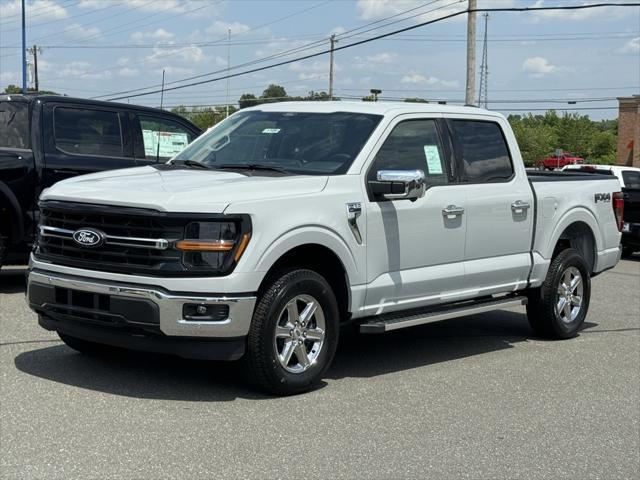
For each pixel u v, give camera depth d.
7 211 9.09
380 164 6.62
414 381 6.62
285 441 5.07
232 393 5.96
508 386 6.62
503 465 4.89
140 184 5.91
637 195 16.67
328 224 6.04
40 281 5.93
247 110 7.62
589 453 5.18
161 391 5.93
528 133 98.94
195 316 5.46
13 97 9.66
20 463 4.53
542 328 8.43
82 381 6.08
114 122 10.05
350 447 5.03
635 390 6.66
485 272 7.45
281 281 5.78
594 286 12.60
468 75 26.59
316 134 6.81
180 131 10.73
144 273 5.49
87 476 4.39
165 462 4.63
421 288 6.87
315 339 6.09
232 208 5.53
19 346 7.02
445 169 7.20
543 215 8.12
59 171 9.40
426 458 4.93
